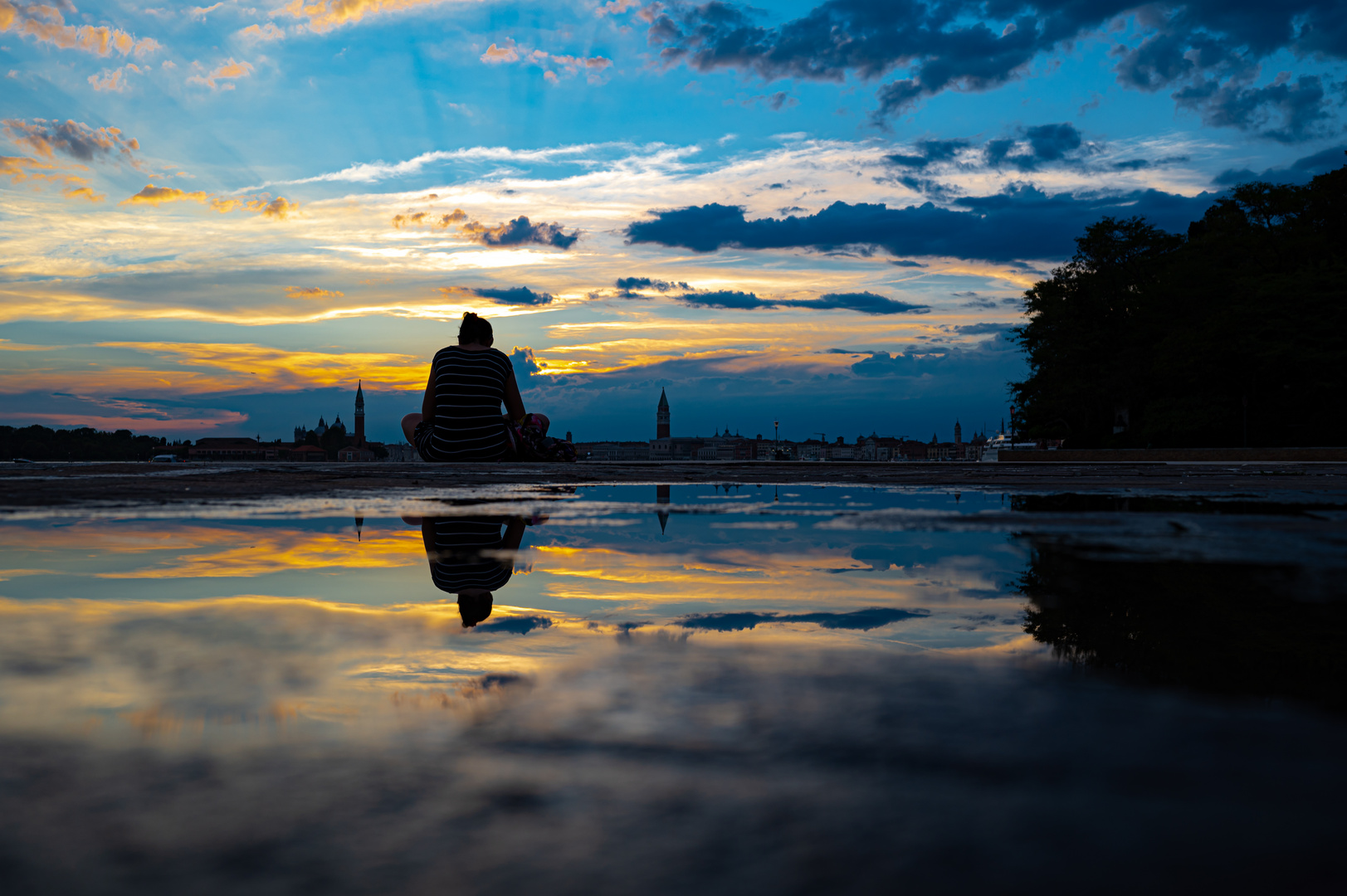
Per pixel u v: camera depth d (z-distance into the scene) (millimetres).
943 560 1395
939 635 802
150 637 784
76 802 385
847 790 409
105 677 636
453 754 472
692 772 435
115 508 2490
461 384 6227
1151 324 57375
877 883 308
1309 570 1242
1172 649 730
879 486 4277
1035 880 311
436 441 6285
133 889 299
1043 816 373
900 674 648
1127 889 302
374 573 1260
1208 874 313
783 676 642
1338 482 4844
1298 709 536
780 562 1395
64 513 2338
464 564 1377
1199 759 447
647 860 329
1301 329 45500
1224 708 544
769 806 391
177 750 470
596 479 4996
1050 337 63281
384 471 5344
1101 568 1283
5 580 1183
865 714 539
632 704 573
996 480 5188
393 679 637
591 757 463
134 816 373
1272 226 52000
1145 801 392
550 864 323
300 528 1979
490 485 3945
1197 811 377
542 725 525
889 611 942
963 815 372
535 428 7008
